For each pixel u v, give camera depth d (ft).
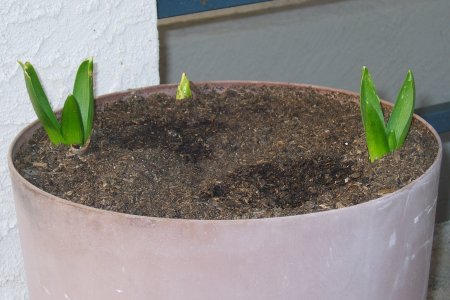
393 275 2.62
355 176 2.85
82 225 2.48
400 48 5.90
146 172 2.92
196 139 3.19
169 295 2.46
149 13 3.73
